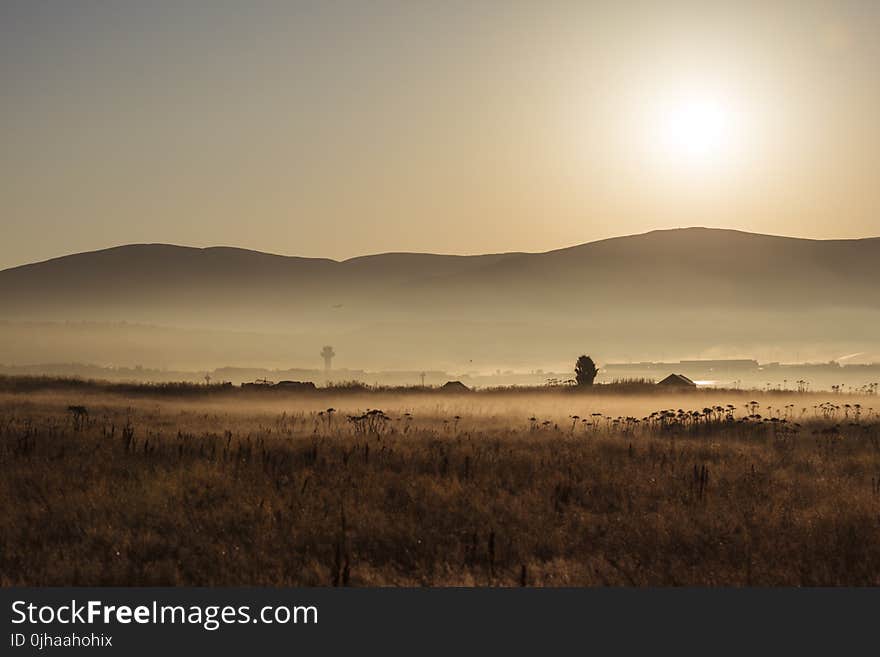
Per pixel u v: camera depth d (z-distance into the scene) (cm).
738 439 3653
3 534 1795
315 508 2030
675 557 1725
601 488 2331
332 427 4066
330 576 1593
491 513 2009
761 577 1622
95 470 2441
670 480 2444
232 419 4512
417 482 2331
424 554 1728
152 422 4225
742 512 2019
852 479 2520
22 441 2997
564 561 1692
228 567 1634
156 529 1872
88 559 1670
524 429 4031
